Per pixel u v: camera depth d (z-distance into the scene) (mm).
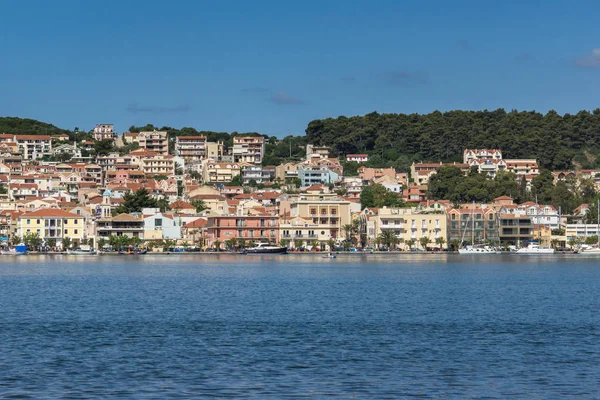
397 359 121625
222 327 152500
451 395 100938
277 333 145250
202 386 104188
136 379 107750
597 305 190375
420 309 182625
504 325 155750
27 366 115062
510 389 103688
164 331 147125
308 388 103688
